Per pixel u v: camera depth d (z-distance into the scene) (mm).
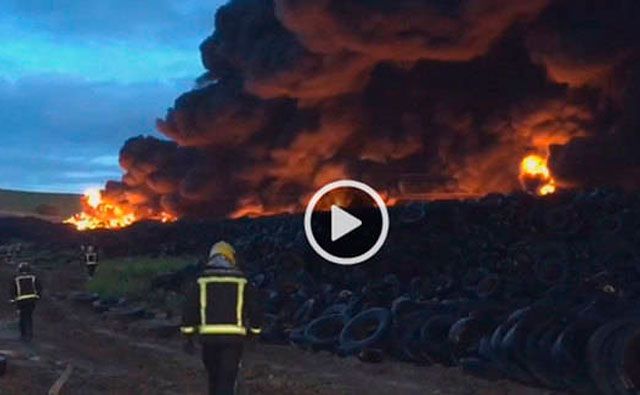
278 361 16188
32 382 12961
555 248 20859
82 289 34469
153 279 31828
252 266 27766
